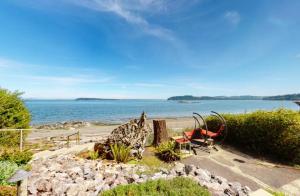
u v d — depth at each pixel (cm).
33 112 7362
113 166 686
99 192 458
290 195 578
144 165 730
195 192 389
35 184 470
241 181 661
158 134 1030
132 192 380
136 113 7269
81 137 1912
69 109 9700
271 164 834
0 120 885
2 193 379
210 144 963
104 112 7762
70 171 596
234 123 1126
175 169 655
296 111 951
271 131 929
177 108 10919
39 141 1608
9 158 622
